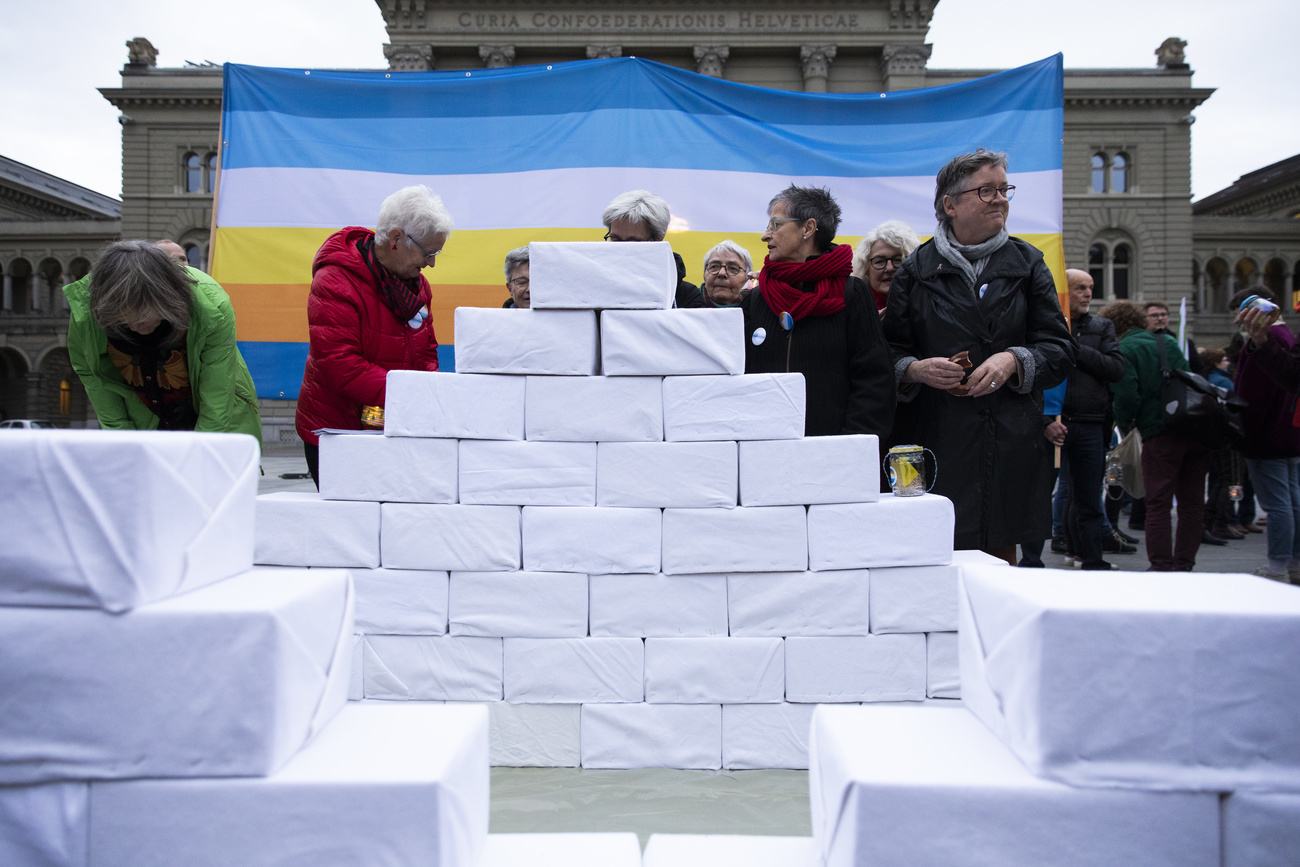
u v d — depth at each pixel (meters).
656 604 2.14
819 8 24.56
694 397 2.13
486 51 24.23
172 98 26.20
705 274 3.34
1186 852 0.98
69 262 35.91
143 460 1.01
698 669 2.14
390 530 2.15
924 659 2.15
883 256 3.47
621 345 2.14
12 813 1.02
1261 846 0.96
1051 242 4.73
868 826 0.98
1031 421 2.70
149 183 26.47
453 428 2.13
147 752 1.00
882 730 1.14
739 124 4.86
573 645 2.14
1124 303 4.93
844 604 2.14
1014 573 1.19
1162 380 3.93
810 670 2.14
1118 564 5.06
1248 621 0.96
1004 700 1.08
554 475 2.15
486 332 2.15
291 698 1.05
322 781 0.99
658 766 2.14
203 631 1.00
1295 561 4.15
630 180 4.82
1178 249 26.50
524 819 1.82
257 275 4.74
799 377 2.14
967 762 1.04
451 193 4.83
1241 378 4.19
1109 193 26.62
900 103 4.88
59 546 0.99
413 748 1.09
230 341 2.74
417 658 2.16
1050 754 0.98
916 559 2.14
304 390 2.95
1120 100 26.17
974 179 2.70
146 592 1.02
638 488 2.14
